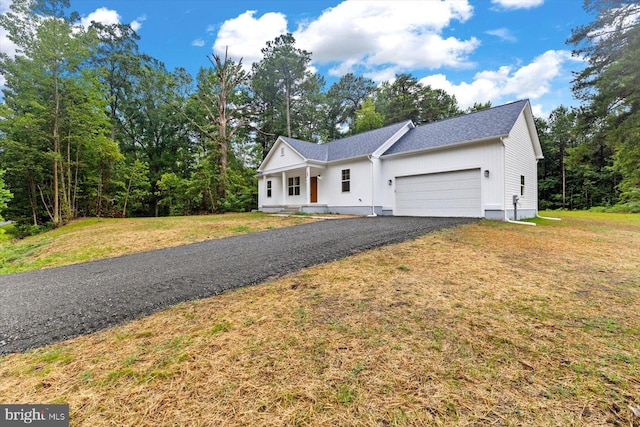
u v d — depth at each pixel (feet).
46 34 43.55
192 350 7.09
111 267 17.20
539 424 4.63
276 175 57.26
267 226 30.86
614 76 38.24
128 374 6.25
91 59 66.33
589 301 9.46
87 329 8.76
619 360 6.24
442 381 5.67
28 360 7.06
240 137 82.79
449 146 35.24
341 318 8.43
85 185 55.52
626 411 4.84
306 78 83.71
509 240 19.65
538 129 90.99
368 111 86.99
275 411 5.07
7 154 45.83
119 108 73.67
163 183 63.57
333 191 48.52
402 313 8.66
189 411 5.13
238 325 8.30
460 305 9.19
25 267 19.45
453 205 35.73
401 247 17.10
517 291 10.37
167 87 72.43
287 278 12.35
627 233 23.79
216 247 20.79
